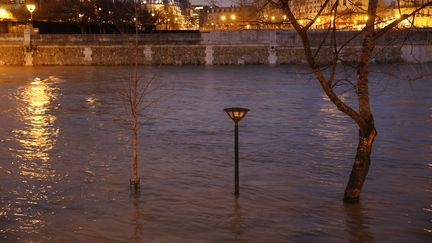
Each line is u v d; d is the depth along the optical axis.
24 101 36.94
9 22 84.56
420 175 17.30
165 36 75.62
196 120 28.50
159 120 28.58
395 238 11.97
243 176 17.11
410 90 42.31
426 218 13.20
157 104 34.94
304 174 17.41
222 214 13.43
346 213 13.47
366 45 12.05
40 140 23.30
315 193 15.19
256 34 75.56
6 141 23.02
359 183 14.09
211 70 65.81
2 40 75.25
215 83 49.44
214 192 15.32
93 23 89.00
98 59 75.88
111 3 89.19
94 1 91.50
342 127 26.31
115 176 17.19
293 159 19.61
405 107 33.19
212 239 11.83
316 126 26.61
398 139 23.31
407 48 72.06
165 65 75.12
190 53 76.00
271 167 18.38
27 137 23.98
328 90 12.24
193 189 15.66
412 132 25.00
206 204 14.23
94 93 41.62
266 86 46.78
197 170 17.95
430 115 30.05
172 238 11.89
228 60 76.25
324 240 11.81
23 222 12.93
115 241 11.74
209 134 24.61
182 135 24.39
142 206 14.08
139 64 75.75
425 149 21.27
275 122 27.81
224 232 12.23
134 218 13.18
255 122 27.83
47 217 13.30
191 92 42.06
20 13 92.44
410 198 14.77
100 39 75.62
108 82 50.66
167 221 12.94
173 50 75.75
